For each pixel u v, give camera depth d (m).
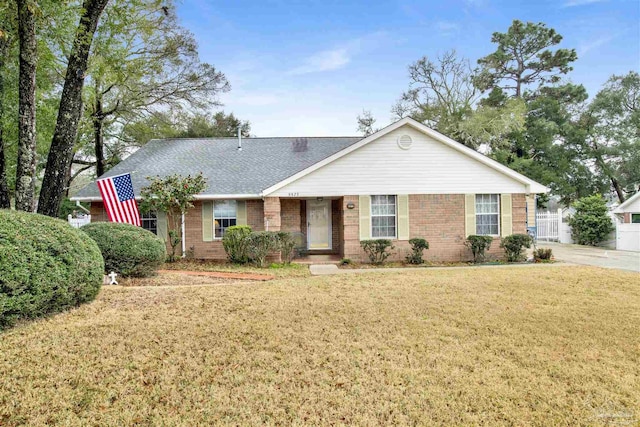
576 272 10.74
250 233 13.30
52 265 5.81
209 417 3.40
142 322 5.81
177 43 20.72
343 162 14.08
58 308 6.12
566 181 32.59
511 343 5.14
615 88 33.34
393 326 5.80
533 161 31.98
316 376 4.18
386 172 14.12
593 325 5.87
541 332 5.57
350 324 5.89
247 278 10.55
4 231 5.39
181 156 17.39
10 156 13.18
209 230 14.98
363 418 3.40
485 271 11.12
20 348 4.71
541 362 4.56
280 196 14.03
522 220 14.37
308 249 16.25
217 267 12.77
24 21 8.70
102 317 5.99
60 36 12.32
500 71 35.94
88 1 9.69
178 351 4.77
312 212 16.34
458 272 11.01
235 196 14.46
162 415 3.43
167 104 22.39
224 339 5.19
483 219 14.38
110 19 13.48
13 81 12.42
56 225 6.36
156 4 16.48
